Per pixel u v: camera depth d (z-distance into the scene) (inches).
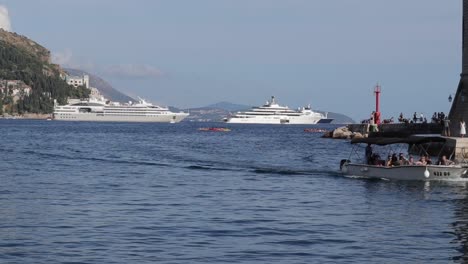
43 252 1374.3
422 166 2797.7
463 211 1979.6
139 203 2092.8
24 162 3818.9
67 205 2027.6
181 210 1950.1
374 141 3073.3
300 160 4136.3
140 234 1565.0
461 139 3506.4
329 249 1433.3
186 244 1464.1
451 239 1545.3
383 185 2667.3
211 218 1806.1
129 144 6107.3
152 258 1336.1
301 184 2706.7
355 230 1648.6
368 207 2054.6
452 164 2962.6
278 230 1638.8
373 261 1332.4
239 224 1716.3
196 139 7514.8
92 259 1322.6
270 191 2458.2
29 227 1640.0
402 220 1808.6
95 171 3267.7
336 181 2819.9
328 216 1868.8
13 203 2058.3
